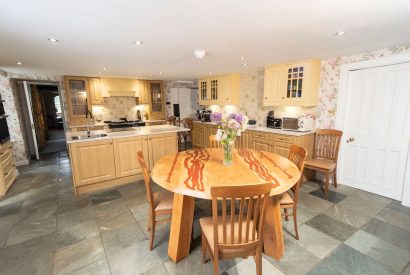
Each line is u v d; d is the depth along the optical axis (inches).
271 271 67.3
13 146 177.6
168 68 168.4
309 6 61.0
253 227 55.5
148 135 144.8
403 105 108.6
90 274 66.4
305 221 94.2
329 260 71.7
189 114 303.9
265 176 70.1
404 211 102.7
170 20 71.2
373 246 78.3
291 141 137.3
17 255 74.5
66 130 219.0
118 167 135.1
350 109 129.3
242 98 200.4
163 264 70.4
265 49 109.5
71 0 56.6
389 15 67.3
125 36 87.6
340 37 90.0
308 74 134.6
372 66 116.2
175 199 70.7
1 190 119.6
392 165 115.1
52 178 149.4
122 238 83.4
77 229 89.4
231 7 61.7
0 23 71.7
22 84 192.1
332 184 136.6
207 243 60.7
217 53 118.2
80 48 105.3
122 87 233.5
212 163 84.7
